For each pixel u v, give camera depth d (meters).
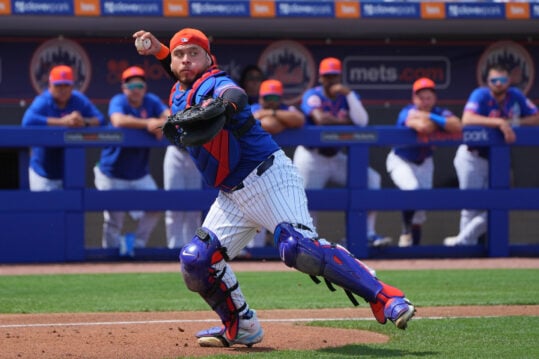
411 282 30.75
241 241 17.33
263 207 16.58
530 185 45.50
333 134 38.06
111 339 18.66
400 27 43.97
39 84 43.09
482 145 39.16
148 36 17.45
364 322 21.06
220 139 16.20
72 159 36.72
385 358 15.88
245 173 16.55
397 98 45.75
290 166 16.91
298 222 16.38
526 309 23.67
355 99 39.12
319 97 39.06
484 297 26.47
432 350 16.91
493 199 39.50
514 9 43.00
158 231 42.72
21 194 36.53
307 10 41.47
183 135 15.46
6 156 39.44
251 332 17.48
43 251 36.84
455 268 35.53
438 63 45.91
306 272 16.34
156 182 43.44
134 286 29.86
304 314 23.02
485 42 46.19
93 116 37.97
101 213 41.81
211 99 15.50
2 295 27.56
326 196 38.50
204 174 16.89
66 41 43.19
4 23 41.06
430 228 44.50
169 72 17.91
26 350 17.20
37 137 36.19
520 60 46.53
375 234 39.72
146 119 37.19
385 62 45.59
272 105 37.28
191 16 40.97
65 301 26.16
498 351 16.75
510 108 40.00
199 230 17.22
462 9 42.69
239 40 44.44
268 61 44.78
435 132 38.66
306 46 45.00
